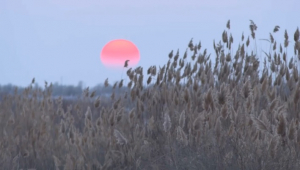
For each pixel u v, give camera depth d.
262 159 21.64
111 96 33.19
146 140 29.08
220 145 23.11
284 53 30.08
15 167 28.84
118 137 23.75
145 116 33.81
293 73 26.41
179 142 25.11
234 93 25.09
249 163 21.62
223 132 23.45
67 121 33.12
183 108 29.72
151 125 28.27
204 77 29.64
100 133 30.16
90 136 27.77
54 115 35.62
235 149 22.66
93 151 27.94
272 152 21.06
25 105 34.88
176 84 31.11
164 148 27.06
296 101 23.25
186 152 24.73
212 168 22.95
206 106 23.50
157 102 32.03
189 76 32.72
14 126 35.12
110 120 27.81
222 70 30.09
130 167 27.06
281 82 27.80
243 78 29.94
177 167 23.58
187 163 23.95
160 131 29.89
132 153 27.34
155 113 31.92
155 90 32.84
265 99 27.69
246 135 23.09
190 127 25.53
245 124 23.16
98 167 27.08
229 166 22.23
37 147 30.09
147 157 27.94
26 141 31.19
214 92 26.81
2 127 33.94
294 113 23.41
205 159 23.55
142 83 32.03
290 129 20.73
